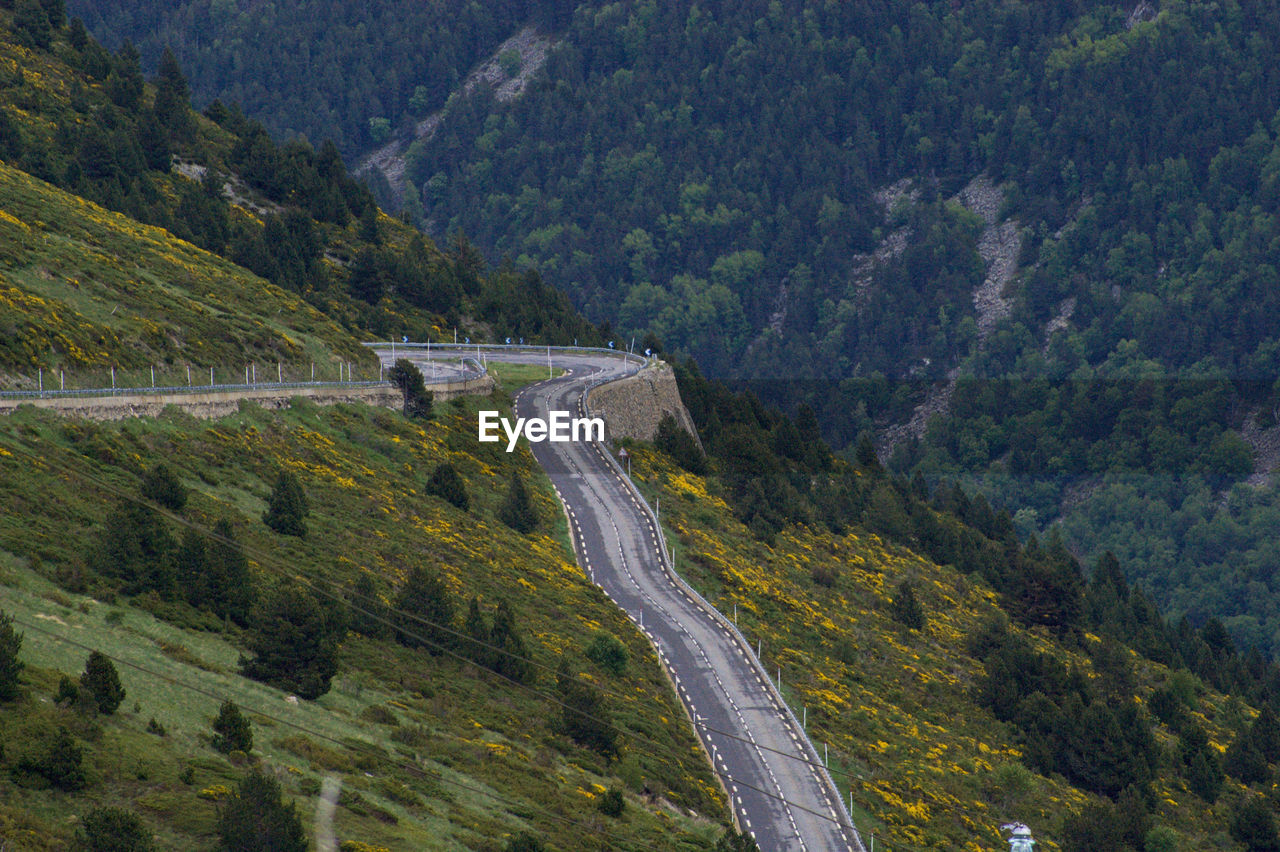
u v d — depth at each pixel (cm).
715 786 8338
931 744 10344
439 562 10131
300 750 6209
